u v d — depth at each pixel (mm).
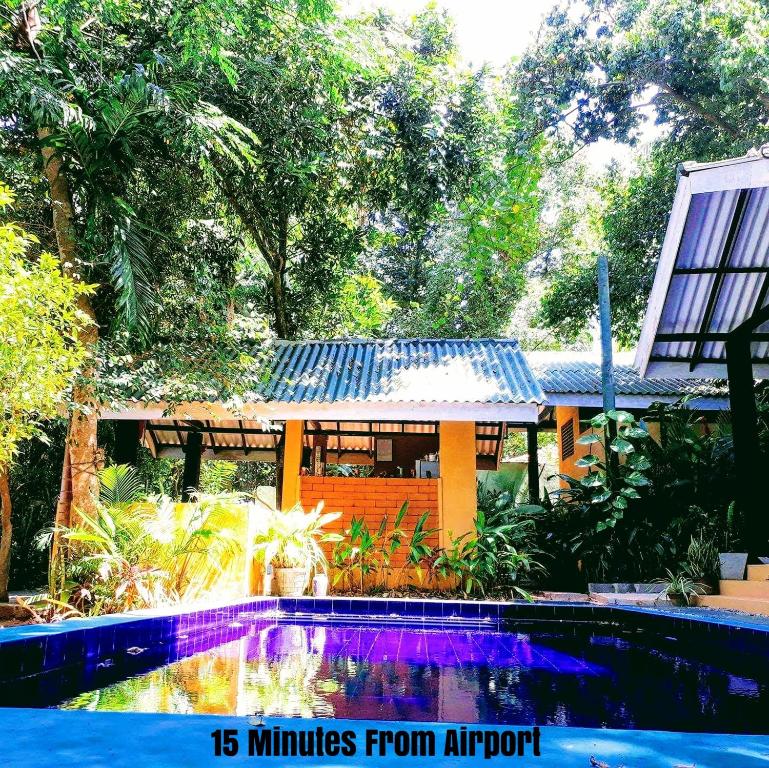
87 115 6465
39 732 1532
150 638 4320
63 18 6461
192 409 8477
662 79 15742
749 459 7340
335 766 1323
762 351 8703
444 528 8758
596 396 11172
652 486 8594
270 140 9602
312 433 11969
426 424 11820
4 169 7336
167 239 8281
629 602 6871
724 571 6926
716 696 2920
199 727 1575
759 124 15492
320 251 12344
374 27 11352
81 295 6863
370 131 10492
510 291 19172
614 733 1640
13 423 4766
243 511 6926
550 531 9430
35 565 9586
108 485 6594
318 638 5133
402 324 19750
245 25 8000
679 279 7992
